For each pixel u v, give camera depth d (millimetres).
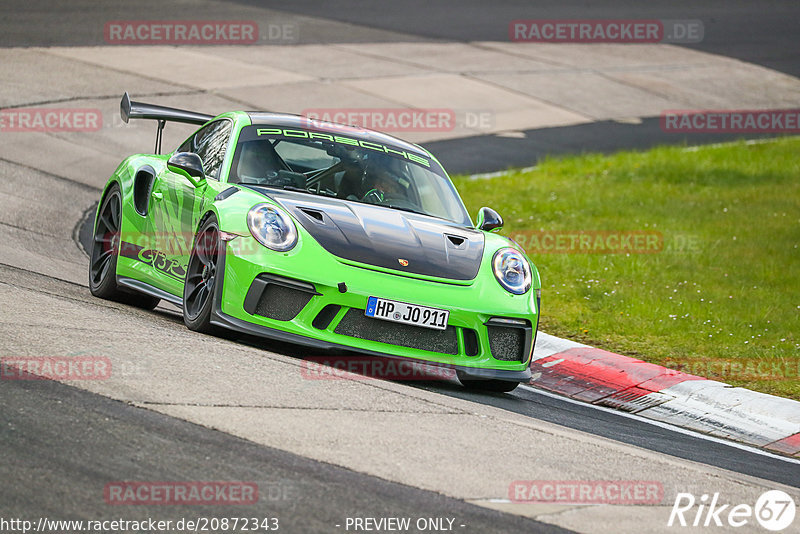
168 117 29781
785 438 24984
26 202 42125
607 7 120000
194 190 24891
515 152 65500
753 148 70562
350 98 71312
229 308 21953
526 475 16250
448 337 22406
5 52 69375
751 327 34062
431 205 26141
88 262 34938
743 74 97000
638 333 32781
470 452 16922
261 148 25562
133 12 90062
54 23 81375
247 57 79062
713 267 42188
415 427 17797
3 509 12453
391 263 22250
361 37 92688
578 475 16734
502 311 22719
